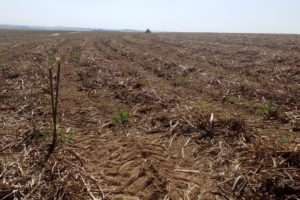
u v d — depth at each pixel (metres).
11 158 4.14
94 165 4.16
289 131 5.39
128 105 6.95
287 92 7.91
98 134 5.28
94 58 13.80
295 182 3.44
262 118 6.09
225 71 11.59
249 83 8.91
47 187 3.46
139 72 11.23
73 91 8.30
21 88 8.22
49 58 14.54
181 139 5.04
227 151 4.46
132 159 4.31
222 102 7.34
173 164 4.23
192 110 6.21
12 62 12.86
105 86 8.76
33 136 4.85
